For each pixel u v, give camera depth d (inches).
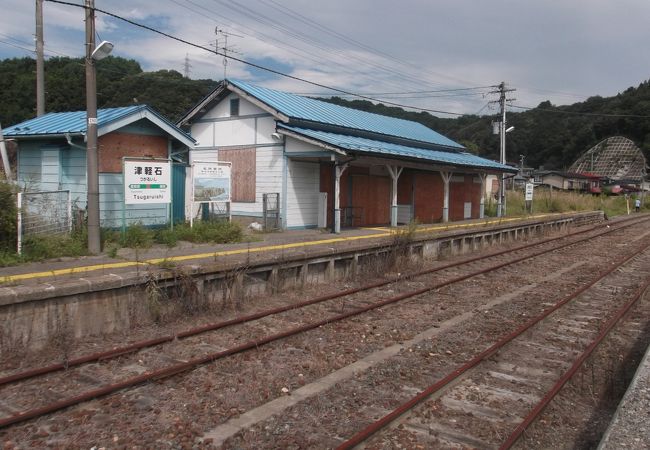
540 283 490.9
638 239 932.0
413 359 270.5
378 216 824.3
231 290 373.7
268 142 674.8
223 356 260.2
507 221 936.9
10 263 361.1
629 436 173.3
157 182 478.9
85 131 470.9
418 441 185.3
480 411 210.8
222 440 181.6
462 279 491.2
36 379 230.5
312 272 457.7
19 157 547.5
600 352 293.6
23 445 176.4
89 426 189.9
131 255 414.6
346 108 898.1
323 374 246.7
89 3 404.8
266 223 639.8
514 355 283.0
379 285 456.1
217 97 720.3
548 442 190.5
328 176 720.3
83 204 497.7
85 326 292.8
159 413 200.8
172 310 335.6
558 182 3014.3
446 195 875.4
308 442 181.9
